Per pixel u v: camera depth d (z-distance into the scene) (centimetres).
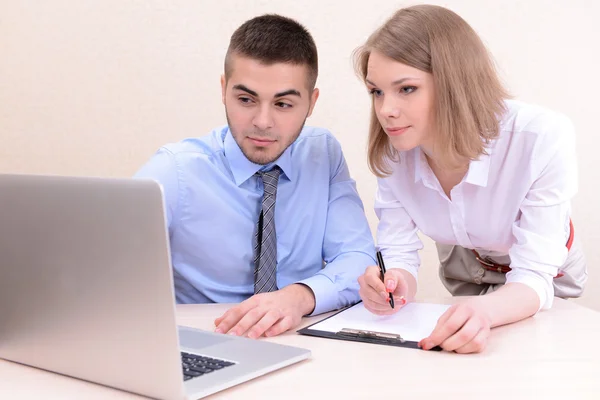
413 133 134
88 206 87
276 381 94
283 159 160
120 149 259
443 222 158
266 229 152
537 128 139
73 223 89
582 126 249
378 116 137
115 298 87
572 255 177
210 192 157
